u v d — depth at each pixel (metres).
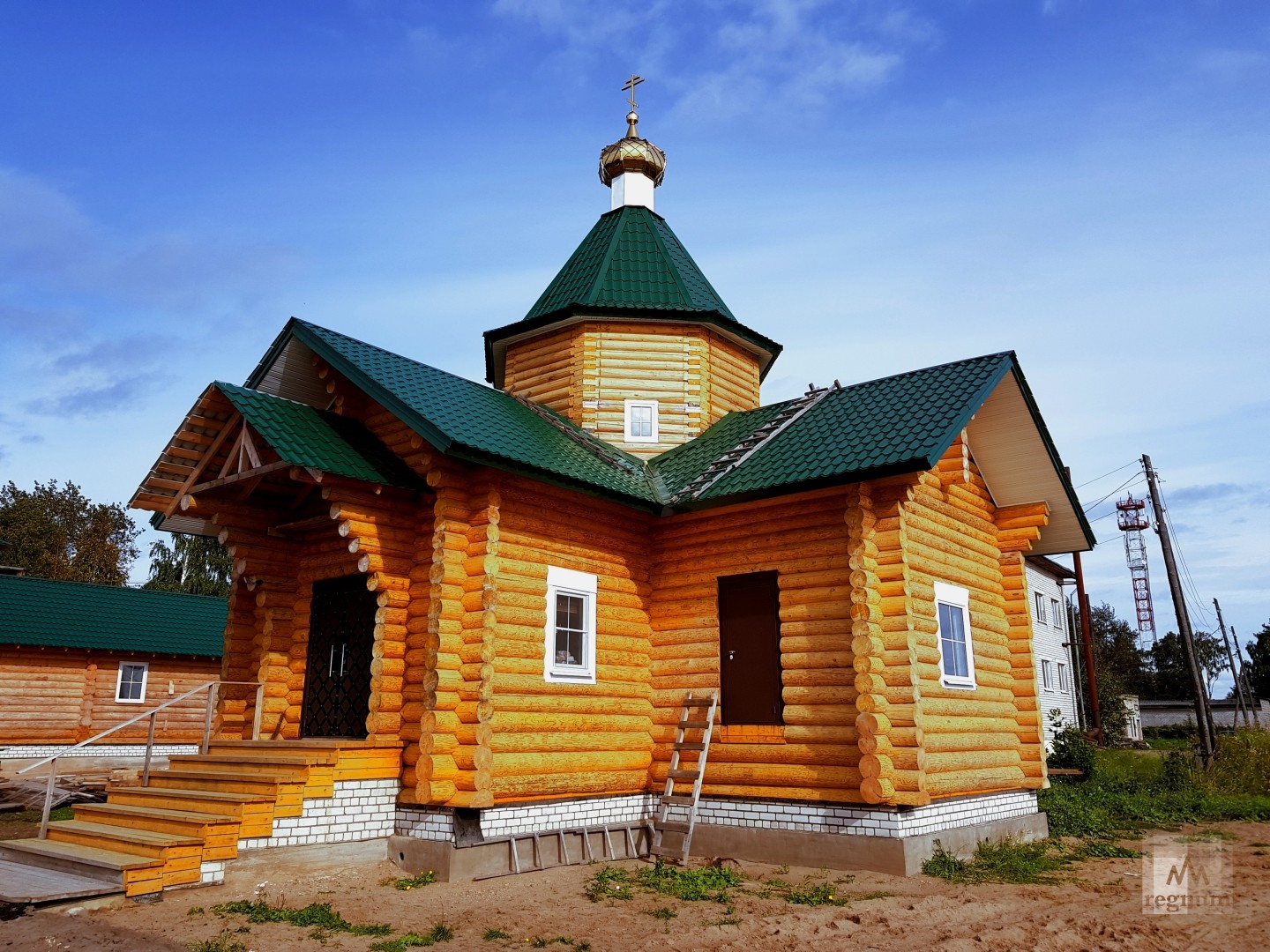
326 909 8.15
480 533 10.59
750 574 11.95
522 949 7.13
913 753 10.19
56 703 23.52
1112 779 21.59
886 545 10.84
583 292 16.69
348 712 11.38
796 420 13.52
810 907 8.52
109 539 49.78
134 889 8.16
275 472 11.14
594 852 11.16
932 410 11.48
